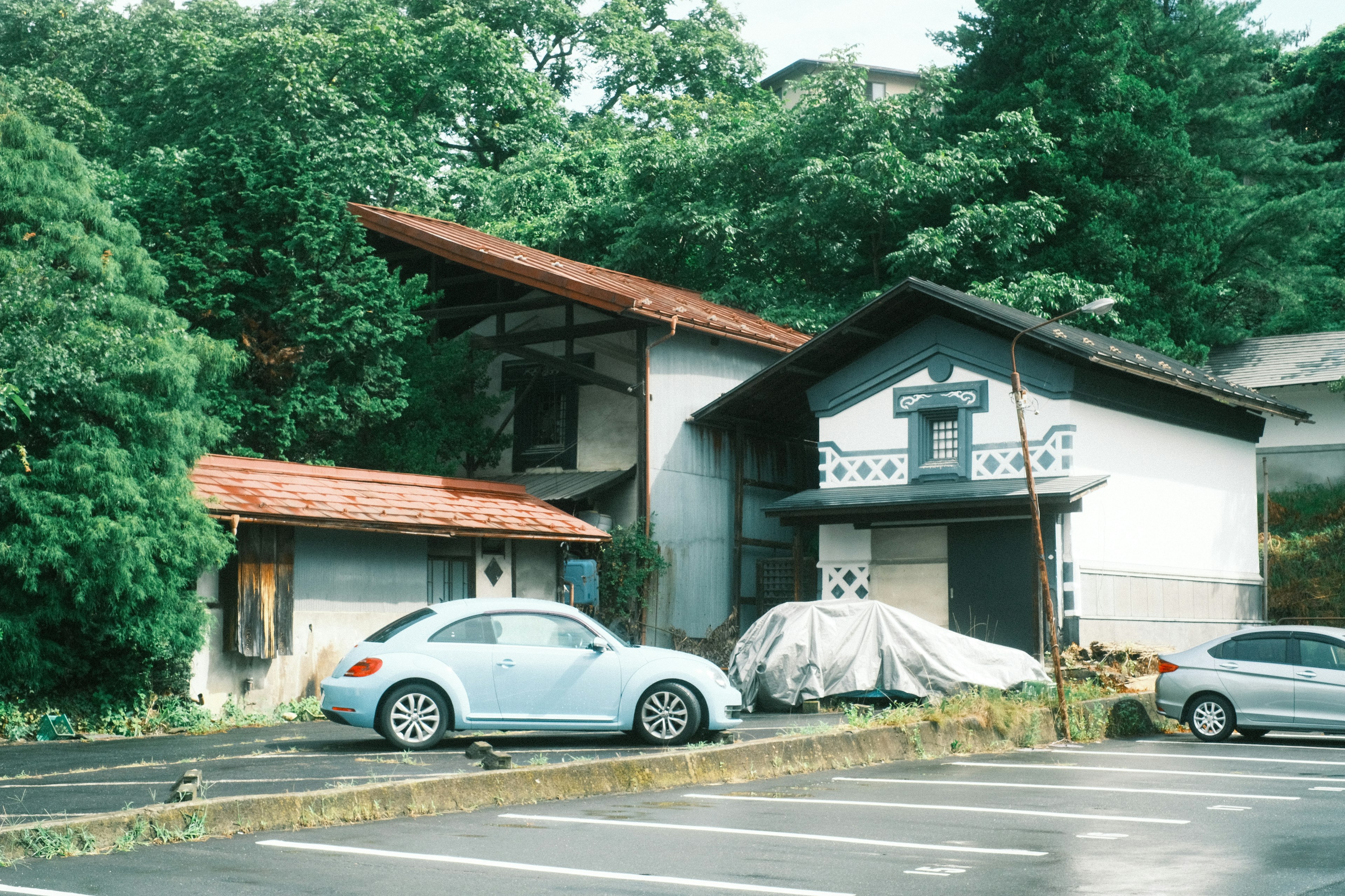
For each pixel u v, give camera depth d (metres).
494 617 14.34
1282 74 50.72
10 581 16.03
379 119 37.53
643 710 14.43
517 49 45.84
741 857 8.57
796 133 35.75
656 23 51.12
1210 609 25.34
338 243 24.03
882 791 11.89
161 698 17.36
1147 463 24.08
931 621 23.14
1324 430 32.12
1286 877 7.88
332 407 23.36
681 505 26.03
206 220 23.41
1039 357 22.61
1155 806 10.91
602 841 9.20
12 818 9.45
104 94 41.66
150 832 9.05
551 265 27.08
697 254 36.97
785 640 18.91
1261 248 39.69
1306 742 16.81
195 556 17.00
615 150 40.88
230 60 36.06
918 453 23.81
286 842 9.13
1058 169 34.31
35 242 17.22
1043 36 37.06
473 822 10.05
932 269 33.41
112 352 16.41
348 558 20.17
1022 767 13.73
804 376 25.89
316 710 18.55
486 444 26.94
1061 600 21.75
